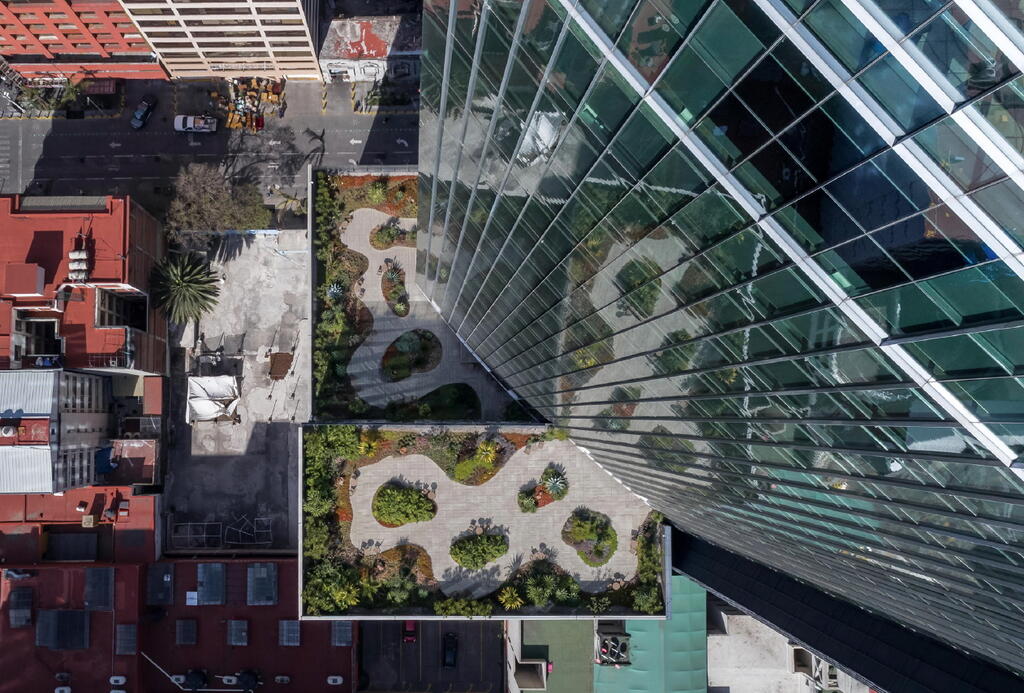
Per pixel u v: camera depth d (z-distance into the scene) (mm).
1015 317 17906
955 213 17344
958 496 25234
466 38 27812
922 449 24953
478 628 78062
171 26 62188
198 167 67875
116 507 68062
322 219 63312
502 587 60719
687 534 71438
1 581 65438
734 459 39344
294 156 74125
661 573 61938
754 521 46562
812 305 23516
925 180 17344
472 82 29578
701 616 66062
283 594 67938
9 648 65062
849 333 23156
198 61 69438
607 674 66625
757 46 18031
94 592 65250
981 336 19141
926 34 15305
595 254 31469
